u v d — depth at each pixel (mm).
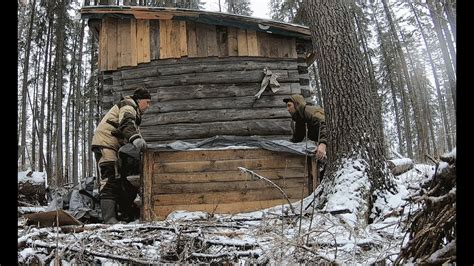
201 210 5676
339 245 3293
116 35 7867
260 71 7836
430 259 1881
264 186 5828
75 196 6305
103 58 7801
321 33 5742
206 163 5758
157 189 5629
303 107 6262
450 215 1964
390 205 4863
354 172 5004
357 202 4727
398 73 25062
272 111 7691
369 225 4371
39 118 23688
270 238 3602
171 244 3400
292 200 5816
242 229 4117
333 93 5469
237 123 7602
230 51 7848
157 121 7602
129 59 7805
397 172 7758
